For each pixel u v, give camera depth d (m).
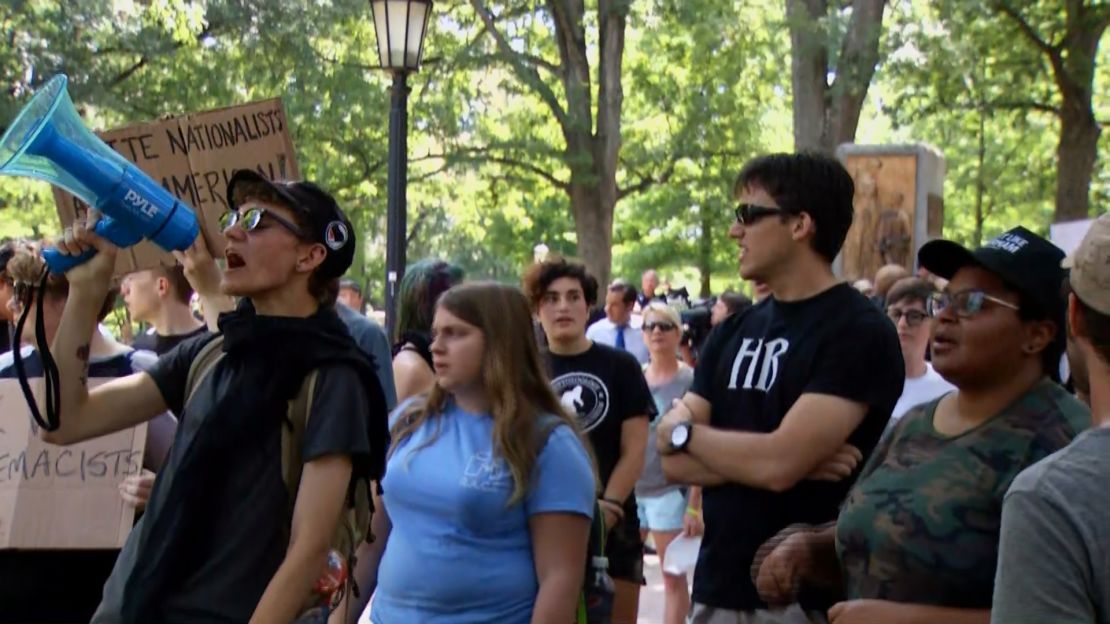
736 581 3.42
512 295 3.25
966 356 2.79
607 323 10.55
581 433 3.29
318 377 2.69
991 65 23.36
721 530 3.47
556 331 5.14
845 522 2.95
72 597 3.84
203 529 2.66
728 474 3.38
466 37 24.08
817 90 19.05
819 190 3.46
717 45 22.19
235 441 2.66
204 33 19.08
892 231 12.70
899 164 12.73
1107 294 2.00
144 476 3.69
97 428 2.92
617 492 5.02
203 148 4.18
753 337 3.58
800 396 3.37
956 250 2.83
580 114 23.48
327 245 2.80
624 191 27.31
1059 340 2.80
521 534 3.13
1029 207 34.12
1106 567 1.91
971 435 2.80
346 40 21.47
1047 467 2.00
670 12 22.77
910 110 24.95
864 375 3.33
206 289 3.91
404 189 9.38
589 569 3.33
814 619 3.28
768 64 25.62
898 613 2.75
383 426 2.81
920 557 2.75
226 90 19.48
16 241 4.41
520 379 3.19
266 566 2.66
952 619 2.71
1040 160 31.61
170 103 18.88
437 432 3.22
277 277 2.75
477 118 24.62
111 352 4.04
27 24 16.56
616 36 23.86
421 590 3.10
